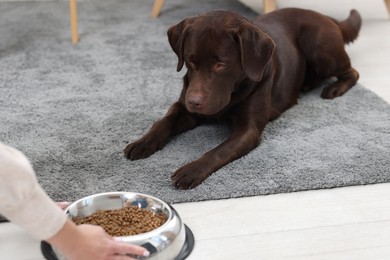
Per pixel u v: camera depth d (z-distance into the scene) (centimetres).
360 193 154
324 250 134
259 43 166
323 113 196
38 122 187
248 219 144
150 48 255
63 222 106
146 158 167
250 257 132
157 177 158
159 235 126
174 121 178
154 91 212
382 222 143
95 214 136
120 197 140
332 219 144
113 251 115
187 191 152
